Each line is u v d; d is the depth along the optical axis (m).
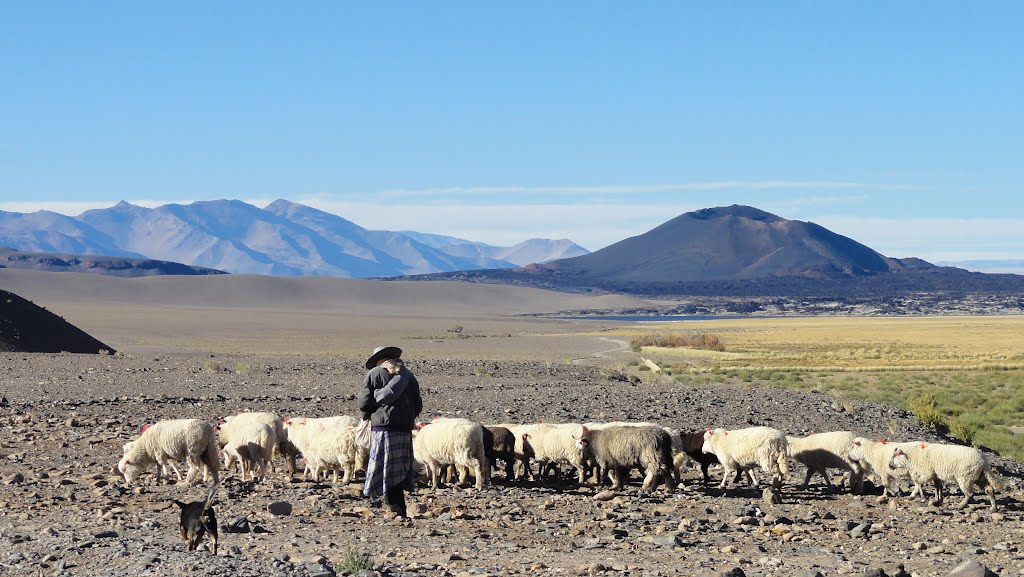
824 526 14.28
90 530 11.50
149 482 17.42
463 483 18.16
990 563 11.40
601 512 15.23
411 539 12.30
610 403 37.97
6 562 9.30
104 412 30.38
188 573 8.57
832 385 57.91
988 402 47.69
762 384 57.22
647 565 10.74
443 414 32.59
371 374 13.01
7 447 21.80
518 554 11.40
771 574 10.25
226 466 19.23
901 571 10.20
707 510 15.59
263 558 9.89
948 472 16.69
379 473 13.04
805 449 19.23
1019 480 22.20
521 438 19.20
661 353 97.69
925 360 84.81
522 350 101.12
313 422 18.59
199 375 48.31
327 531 12.69
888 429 32.75
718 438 19.22
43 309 76.88
